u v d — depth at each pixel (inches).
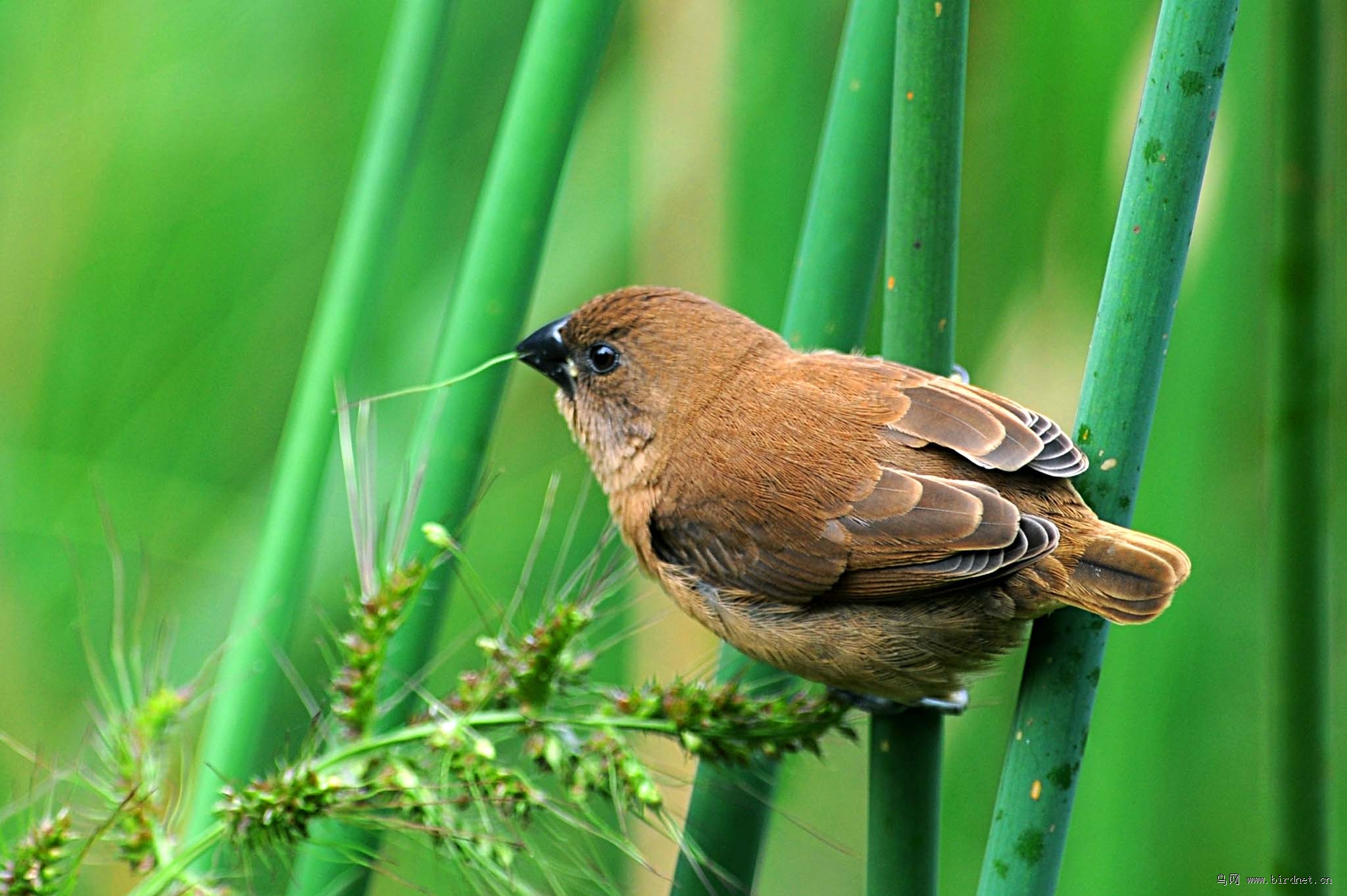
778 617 108.8
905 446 108.7
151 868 107.4
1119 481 107.7
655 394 109.4
